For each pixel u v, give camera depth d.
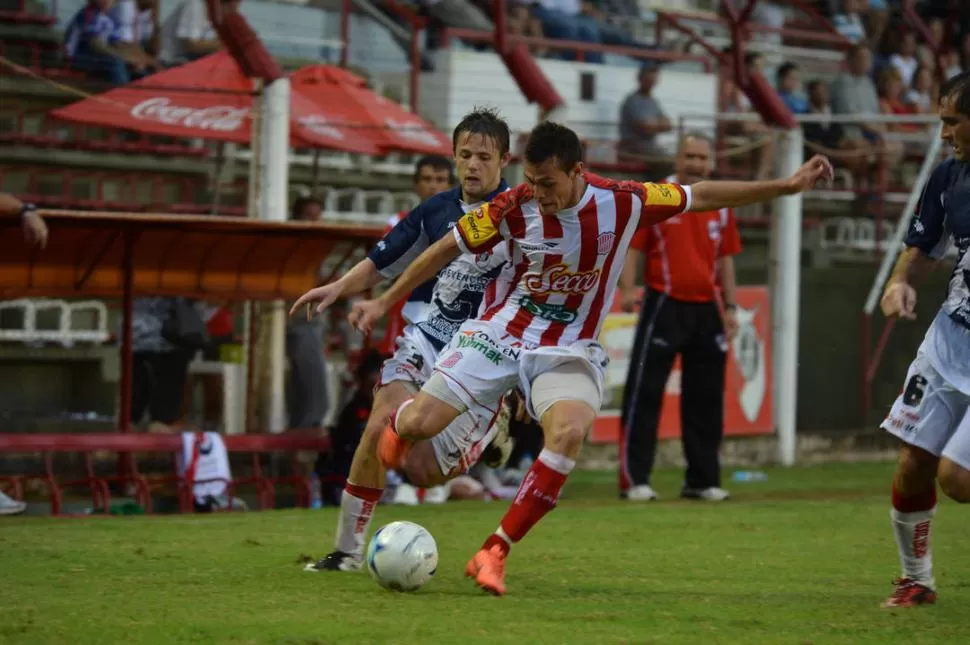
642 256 54.75
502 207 20.25
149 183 55.62
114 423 45.53
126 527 30.33
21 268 38.69
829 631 17.36
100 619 17.75
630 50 66.50
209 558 24.66
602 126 60.09
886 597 20.69
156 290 40.88
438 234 22.45
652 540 28.98
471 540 28.64
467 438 22.53
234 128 47.69
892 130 71.31
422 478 22.77
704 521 33.09
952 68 77.88
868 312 58.09
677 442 54.44
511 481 44.16
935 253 20.23
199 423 48.16
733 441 54.28
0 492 36.28
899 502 19.77
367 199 60.56
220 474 39.00
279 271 42.78
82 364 51.03
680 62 68.44
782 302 54.81
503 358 20.62
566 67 63.28
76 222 37.50
